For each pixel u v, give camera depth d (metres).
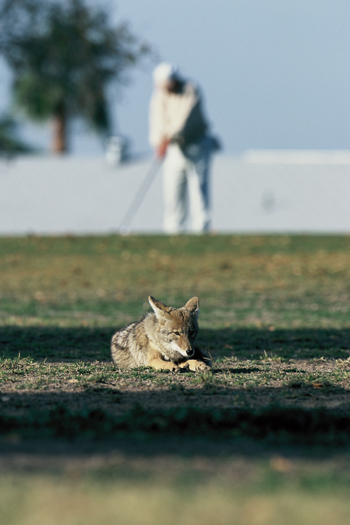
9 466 13.37
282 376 26.03
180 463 13.84
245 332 39.53
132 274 69.44
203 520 10.45
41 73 95.44
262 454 14.97
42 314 48.53
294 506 11.09
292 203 135.38
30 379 25.12
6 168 138.38
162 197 136.75
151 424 17.55
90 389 22.94
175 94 93.06
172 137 93.69
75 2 93.31
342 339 37.22
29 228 135.75
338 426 18.27
